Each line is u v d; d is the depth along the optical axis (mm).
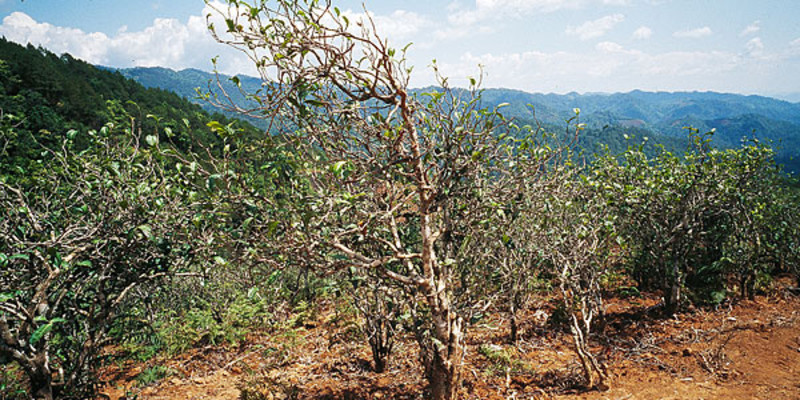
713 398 4203
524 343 6023
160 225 3145
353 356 6113
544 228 4410
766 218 7320
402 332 5316
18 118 4016
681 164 6570
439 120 3258
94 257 3203
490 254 4211
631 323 6426
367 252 3756
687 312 6602
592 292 5773
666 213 6336
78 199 3521
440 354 3744
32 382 3061
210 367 6277
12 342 2885
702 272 7281
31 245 2855
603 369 4750
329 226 3184
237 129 2758
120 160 3365
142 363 6355
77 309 3398
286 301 7156
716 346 5316
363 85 2846
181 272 3566
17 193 3266
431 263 3586
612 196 5945
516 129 3629
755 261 7137
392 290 4039
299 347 6746
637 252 7254
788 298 7062
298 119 2982
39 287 2891
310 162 3084
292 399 4906
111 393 5445
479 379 4941
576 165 4188
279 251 2928
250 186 3020
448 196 3504
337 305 7789
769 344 5293
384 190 3576
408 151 3295
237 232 2941
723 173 6340
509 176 3582
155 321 6395
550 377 4930
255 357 6566
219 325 7051
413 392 4781
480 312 4035
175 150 3018
